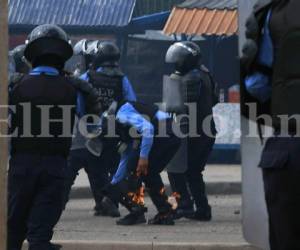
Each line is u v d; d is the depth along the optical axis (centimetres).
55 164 1823
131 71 5712
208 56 5466
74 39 5575
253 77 1318
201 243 2434
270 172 1289
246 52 1316
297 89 1279
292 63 1284
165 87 2978
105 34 5575
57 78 1861
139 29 5550
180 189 3075
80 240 2555
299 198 1273
